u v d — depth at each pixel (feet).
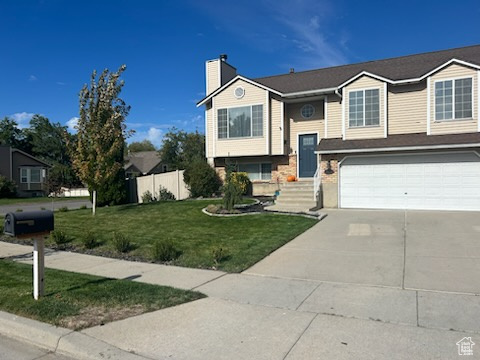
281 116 65.87
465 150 48.96
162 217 46.42
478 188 48.55
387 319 16.11
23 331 15.80
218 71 76.64
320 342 14.10
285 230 36.88
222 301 18.80
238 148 68.54
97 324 15.96
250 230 37.22
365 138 56.39
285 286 21.27
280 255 28.55
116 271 25.13
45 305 17.94
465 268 23.61
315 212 48.14
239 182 63.82
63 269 25.86
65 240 35.42
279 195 58.44
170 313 17.17
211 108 72.28
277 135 66.39
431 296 18.90
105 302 18.45
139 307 17.84
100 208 58.39
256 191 68.44
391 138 54.49
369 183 54.08
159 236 35.99
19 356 14.26
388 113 56.44
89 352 13.80
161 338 14.73
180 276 23.63
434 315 16.43
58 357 14.17
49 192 94.58
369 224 40.01
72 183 144.66
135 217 47.39
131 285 21.31
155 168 188.55
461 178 49.39
